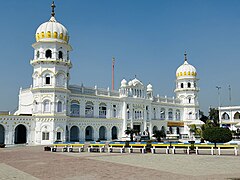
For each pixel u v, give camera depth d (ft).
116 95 230.27
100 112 215.10
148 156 96.12
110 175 56.65
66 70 185.47
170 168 65.87
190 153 106.73
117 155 100.63
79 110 199.31
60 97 178.91
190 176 54.44
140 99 244.63
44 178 54.13
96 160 84.28
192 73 297.74
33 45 182.80
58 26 184.24
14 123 165.58
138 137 206.28
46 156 98.12
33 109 177.58
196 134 212.23
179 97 301.84
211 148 102.27
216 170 62.49
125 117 229.04
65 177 54.95
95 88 213.25
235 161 79.46
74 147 141.69
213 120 377.50
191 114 297.94
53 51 179.83
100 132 225.76
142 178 52.75
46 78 178.29
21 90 208.64
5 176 57.00
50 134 172.55
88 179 52.54
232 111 328.49
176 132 290.76
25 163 78.48
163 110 276.62
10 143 163.43
